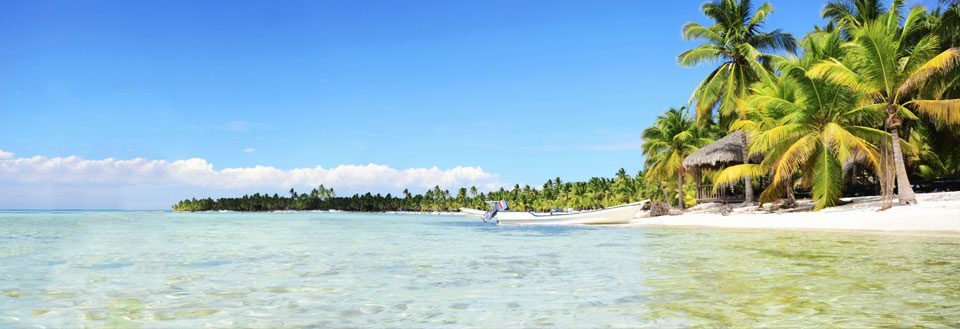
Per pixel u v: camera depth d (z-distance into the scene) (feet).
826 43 89.15
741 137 111.04
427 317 17.94
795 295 20.47
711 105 119.96
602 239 56.65
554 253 40.27
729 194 148.77
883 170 81.41
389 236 68.08
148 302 20.85
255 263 34.45
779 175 83.61
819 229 64.59
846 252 36.22
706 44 118.93
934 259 31.27
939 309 17.65
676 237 57.31
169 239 60.23
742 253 37.11
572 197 381.81
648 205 136.26
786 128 83.56
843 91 81.82
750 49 109.50
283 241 57.57
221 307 19.79
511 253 40.63
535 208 429.79
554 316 17.79
